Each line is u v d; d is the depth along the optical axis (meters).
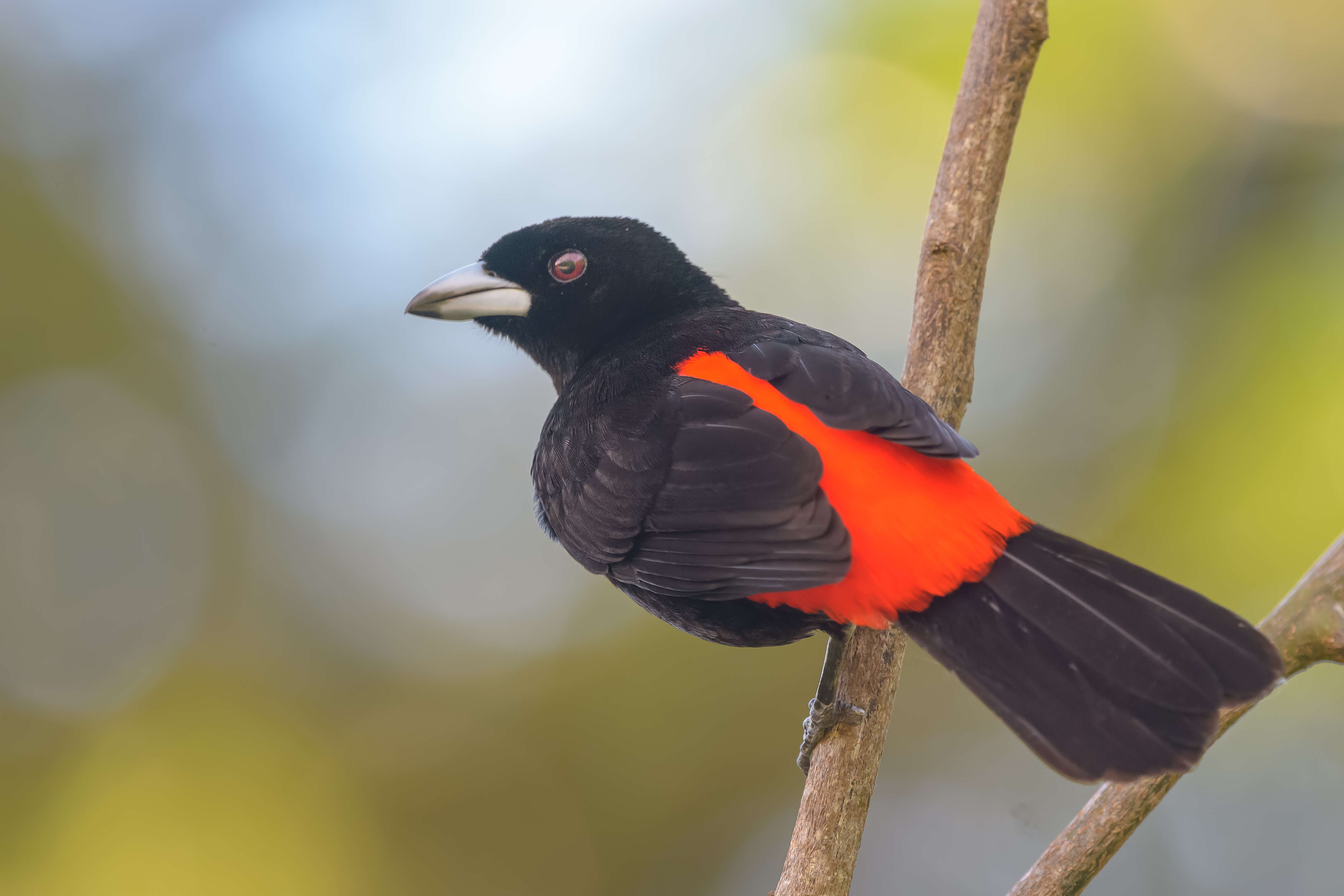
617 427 7.14
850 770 6.39
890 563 6.01
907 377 7.15
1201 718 5.45
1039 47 7.15
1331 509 11.87
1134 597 5.76
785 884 6.31
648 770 14.45
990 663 5.77
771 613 6.77
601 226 9.12
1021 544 6.02
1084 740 5.50
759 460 6.45
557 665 14.99
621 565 7.09
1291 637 5.86
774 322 7.60
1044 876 6.08
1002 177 7.20
